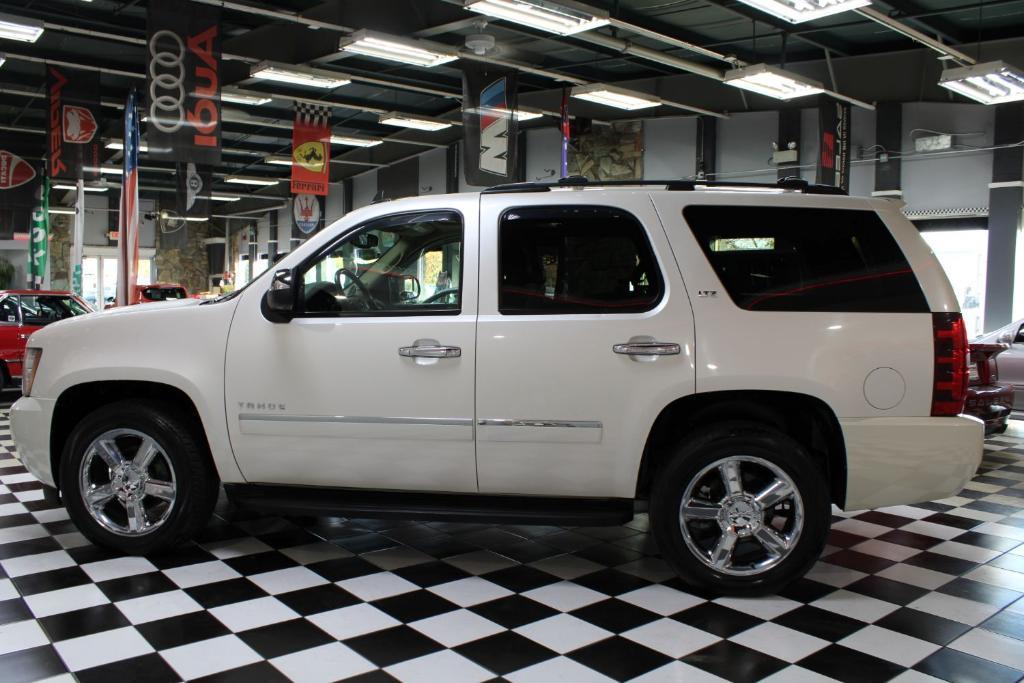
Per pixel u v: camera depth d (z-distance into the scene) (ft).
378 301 10.77
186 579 10.73
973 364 18.06
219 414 10.93
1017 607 9.95
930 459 9.66
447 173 66.85
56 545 12.15
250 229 100.73
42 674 7.95
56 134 41.45
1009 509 14.84
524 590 10.43
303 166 48.52
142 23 38.14
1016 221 39.63
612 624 9.32
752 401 10.28
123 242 29.81
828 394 9.68
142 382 11.64
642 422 9.92
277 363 10.75
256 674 8.00
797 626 9.30
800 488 9.85
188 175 48.65
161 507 12.14
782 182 10.71
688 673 8.09
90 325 11.61
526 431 10.10
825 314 9.87
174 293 57.16
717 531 10.55
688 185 10.71
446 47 33.76
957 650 8.67
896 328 9.78
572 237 10.40
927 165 42.52
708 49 39.06
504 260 10.44
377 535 12.89
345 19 32.68
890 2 32.12
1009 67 30.35
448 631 9.09
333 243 10.96
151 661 8.27
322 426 10.62
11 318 28.84
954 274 42.88
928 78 40.50
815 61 42.39
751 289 10.03
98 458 11.86
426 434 10.33
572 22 27.17
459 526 13.47
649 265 10.18
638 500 10.64
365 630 9.10
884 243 10.10
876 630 9.20
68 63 41.22
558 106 51.52
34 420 11.68
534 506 10.37
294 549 12.12
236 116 55.77
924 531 13.38
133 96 29.81
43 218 58.95
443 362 10.25
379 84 44.70
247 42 37.93
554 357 10.04
